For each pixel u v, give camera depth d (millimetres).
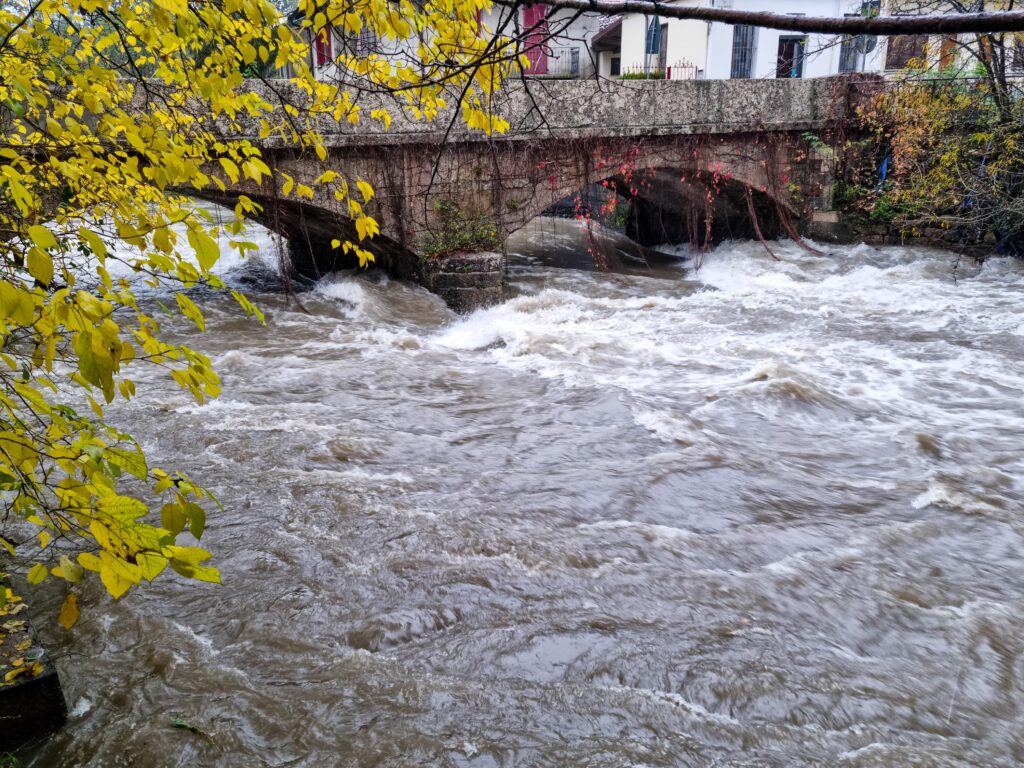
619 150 14164
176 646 3773
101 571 1367
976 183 14078
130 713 3283
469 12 2455
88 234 1676
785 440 7039
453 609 4207
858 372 8977
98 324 1373
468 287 12719
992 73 14164
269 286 13305
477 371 9211
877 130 16172
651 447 6770
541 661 3781
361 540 4953
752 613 4246
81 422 1838
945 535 5223
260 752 3102
